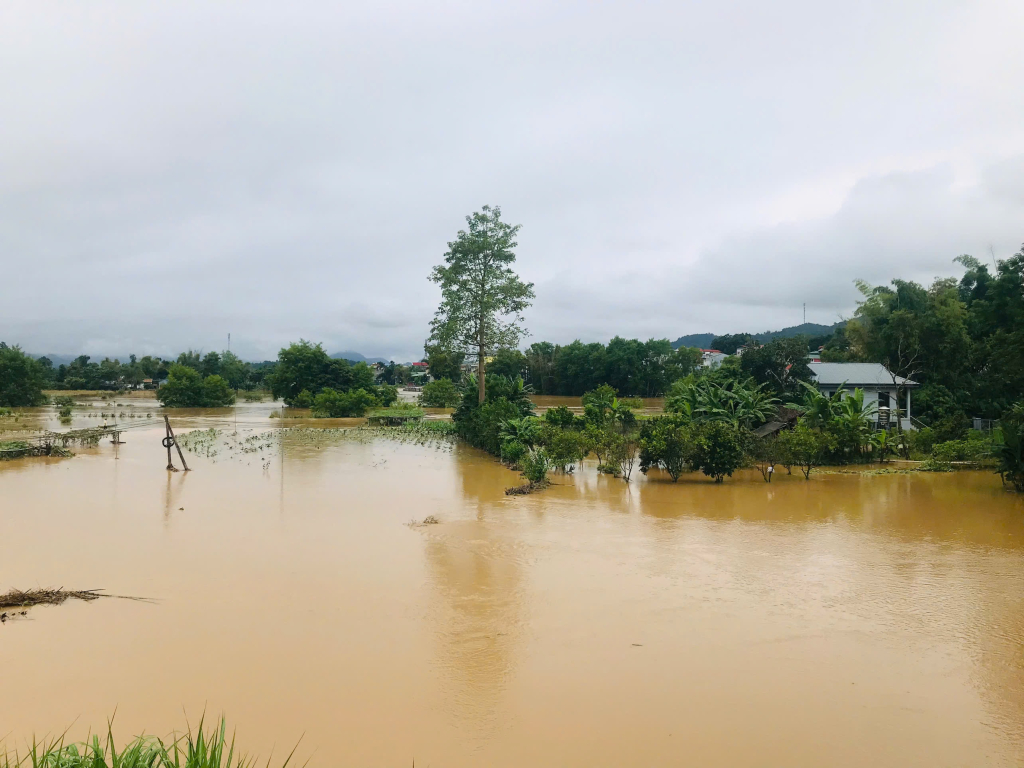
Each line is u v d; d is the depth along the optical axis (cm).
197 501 1734
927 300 3875
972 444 2423
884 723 649
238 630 862
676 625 889
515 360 8106
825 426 2577
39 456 2684
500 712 661
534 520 1512
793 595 1010
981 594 1019
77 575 1087
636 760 582
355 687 710
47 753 473
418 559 1187
